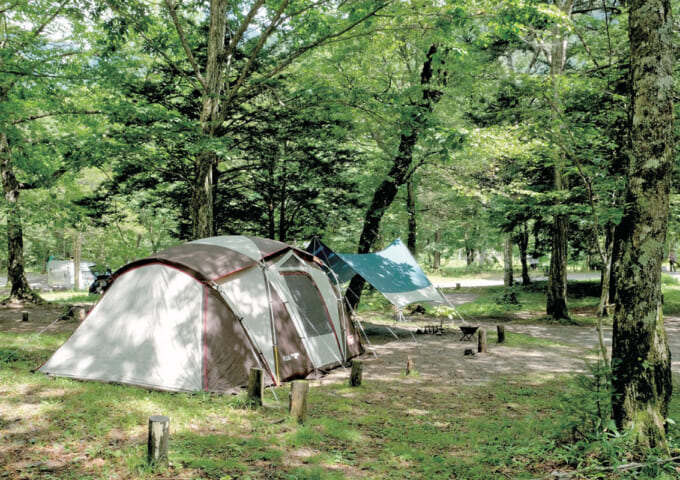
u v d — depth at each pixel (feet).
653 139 17.06
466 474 16.93
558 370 35.09
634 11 17.43
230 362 27.30
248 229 61.52
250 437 19.77
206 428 20.49
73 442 17.95
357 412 24.27
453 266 179.22
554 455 17.81
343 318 38.11
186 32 50.08
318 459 17.79
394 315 65.72
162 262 29.22
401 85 59.00
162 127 36.73
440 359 38.73
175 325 27.48
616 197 42.93
